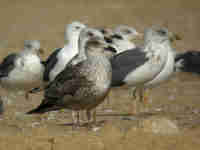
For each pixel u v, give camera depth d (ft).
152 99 55.16
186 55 74.13
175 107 49.90
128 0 163.22
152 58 46.03
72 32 50.47
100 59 36.63
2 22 128.67
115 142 32.91
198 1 159.12
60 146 32.91
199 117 42.65
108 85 36.91
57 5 156.97
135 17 133.69
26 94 55.42
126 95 57.26
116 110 48.62
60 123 40.75
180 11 143.43
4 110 48.73
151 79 47.06
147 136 33.47
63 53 50.16
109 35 55.52
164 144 32.45
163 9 146.92
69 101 37.45
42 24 125.49
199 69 72.18
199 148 31.89
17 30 116.37
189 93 59.00
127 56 46.16
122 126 36.27
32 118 43.91
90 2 161.79
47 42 99.91
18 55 55.26
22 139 33.81
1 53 88.33
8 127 37.86
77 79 36.63
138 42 83.56
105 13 139.74
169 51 50.88
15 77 54.29
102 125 38.29
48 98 38.32
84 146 32.83
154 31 47.06
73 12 142.82
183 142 32.63
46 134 34.76
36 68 53.52
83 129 37.01
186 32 110.01
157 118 35.55
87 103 37.09
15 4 157.89
